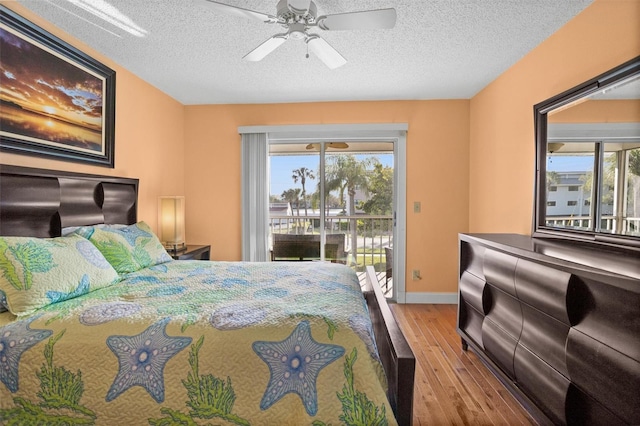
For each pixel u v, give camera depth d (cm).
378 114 389
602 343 126
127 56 274
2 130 188
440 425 178
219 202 405
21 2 200
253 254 396
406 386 118
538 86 253
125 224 287
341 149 410
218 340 129
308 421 118
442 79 325
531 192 261
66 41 237
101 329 134
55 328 135
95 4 203
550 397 154
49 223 214
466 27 229
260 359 125
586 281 135
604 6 190
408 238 393
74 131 239
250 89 352
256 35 242
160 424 123
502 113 308
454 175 386
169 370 126
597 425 129
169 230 339
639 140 160
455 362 247
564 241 208
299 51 266
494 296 214
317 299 166
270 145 415
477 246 241
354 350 125
